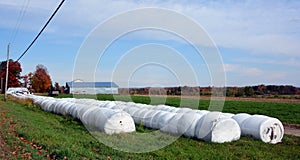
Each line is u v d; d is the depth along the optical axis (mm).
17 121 15602
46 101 23594
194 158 8664
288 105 37469
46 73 71625
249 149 10297
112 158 8328
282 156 9555
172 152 9438
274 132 12180
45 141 10125
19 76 75625
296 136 14164
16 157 8195
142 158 8555
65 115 18453
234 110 29109
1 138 10867
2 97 44031
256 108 32469
